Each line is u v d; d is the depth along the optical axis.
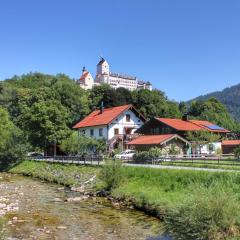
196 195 19.11
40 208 32.69
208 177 30.64
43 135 80.19
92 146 74.25
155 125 72.69
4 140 76.94
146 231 24.08
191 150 64.44
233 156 52.00
